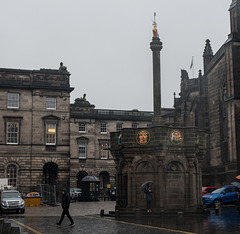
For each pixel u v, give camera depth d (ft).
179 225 72.69
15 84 198.39
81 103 272.92
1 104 196.24
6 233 56.49
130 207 94.43
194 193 96.89
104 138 261.03
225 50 165.89
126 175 99.71
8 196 118.52
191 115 235.81
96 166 254.68
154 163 94.32
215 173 181.98
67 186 201.05
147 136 94.89
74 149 252.21
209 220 81.10
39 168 197.67
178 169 95.96
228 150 160.56
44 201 171.22
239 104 158.30
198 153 99.45
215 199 114.73
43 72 203.72
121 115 269.03
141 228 69.05
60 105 205.05
